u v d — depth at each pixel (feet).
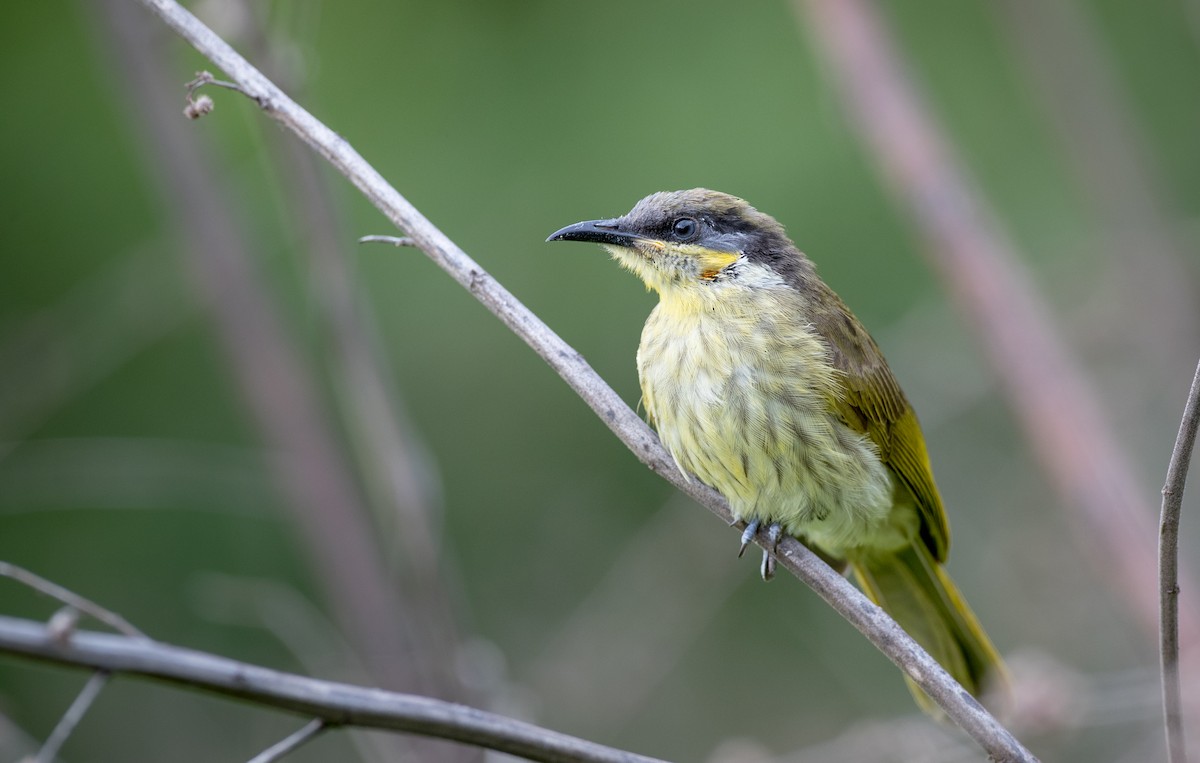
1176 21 49.24
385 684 34.06
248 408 37.09
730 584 41.37
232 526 41.73
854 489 27.71
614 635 40.24
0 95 44.45
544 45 47.11
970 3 48.57
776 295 28.02
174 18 23.08
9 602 40.24
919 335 41.60
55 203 43.52
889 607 29.89
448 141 45.78
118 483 41.22
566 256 44.57
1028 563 39.96
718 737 40.63
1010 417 41.65
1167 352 39.32
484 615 42.55
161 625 40.70
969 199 34.50
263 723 38.75
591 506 43.52
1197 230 40.52
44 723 38.45
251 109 31.63
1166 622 18.88
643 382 28.32
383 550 36.19
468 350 44.24
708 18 46.98
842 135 44.19
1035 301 33.86
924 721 30.19
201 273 36.70
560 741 19.24
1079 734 32.68
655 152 45.37
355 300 32.40
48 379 39.91
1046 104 40.42
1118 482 31.94
